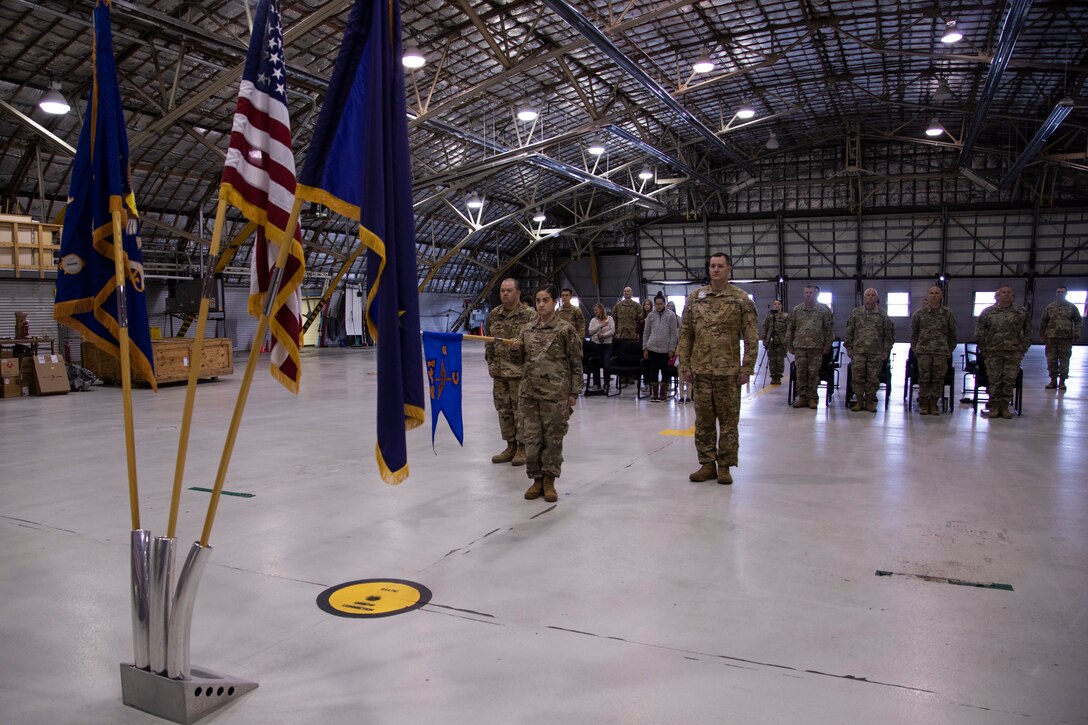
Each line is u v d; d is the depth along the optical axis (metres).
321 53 13.91
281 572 3.73
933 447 7.08
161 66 13.45
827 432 8.06
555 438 5.11
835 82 18.55
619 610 3.22
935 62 17.41
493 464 6.45
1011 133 24.86
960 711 2.38
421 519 4.68
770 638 2.93
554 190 28.19
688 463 6.45
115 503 5.13
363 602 3.33
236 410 2.46
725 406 5.59
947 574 3.64
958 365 16.75
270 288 2.55
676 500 5.14
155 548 2.40
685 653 2.80
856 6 14.08
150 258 20.11
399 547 4.12
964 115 22.56
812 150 28.88
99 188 2.83
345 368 18.50
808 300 10.09
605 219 32.62
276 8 2.69
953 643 2.88
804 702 2.44
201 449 7.25
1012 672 2.64
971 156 24.42
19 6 10.98
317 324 28.14
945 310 9.17
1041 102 20.22
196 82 14.33
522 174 25.05
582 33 11.62
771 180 28.30
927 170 27.59
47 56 12.52
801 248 29.75
